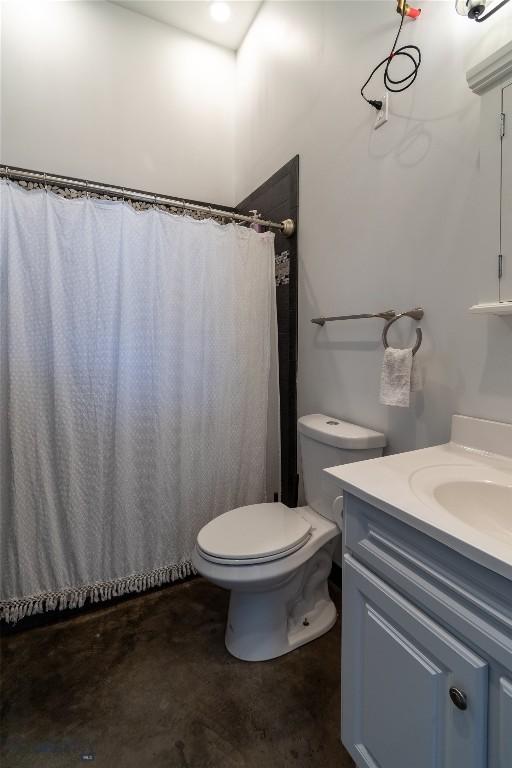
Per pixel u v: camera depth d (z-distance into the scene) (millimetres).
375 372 1404
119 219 1521
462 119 1044
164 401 1644
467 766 594
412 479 843
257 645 1325
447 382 1127
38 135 1990
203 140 2453
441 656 628
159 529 1674
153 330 1608
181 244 1649
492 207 947
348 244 1514
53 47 2016
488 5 945
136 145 2246
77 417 1501
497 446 976
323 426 1470
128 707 1156
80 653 1365
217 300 1748
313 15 1680
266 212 2127
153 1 2150
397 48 1246
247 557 1199
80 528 1527
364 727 836
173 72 2342
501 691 545
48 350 1438
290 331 1931
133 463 1606
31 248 1395
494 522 818
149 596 1682
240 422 1853
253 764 1001
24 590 1461
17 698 1188
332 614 1507
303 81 1770
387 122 1300
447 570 628
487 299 969
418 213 1194
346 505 875
